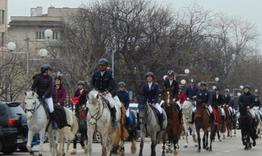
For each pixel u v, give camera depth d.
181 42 73.56
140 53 69.56
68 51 66.19
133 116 24.23
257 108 41.03
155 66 70.06
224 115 38.88
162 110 23.55
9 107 24.30
